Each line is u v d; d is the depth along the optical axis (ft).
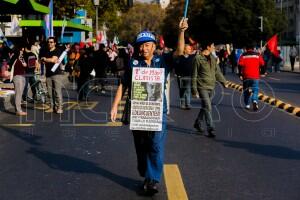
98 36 137.18
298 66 154.81
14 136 33.83
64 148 29.63
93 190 20.94
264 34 246.88
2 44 77.41
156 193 20.40
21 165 25.48
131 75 20.33
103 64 67.15
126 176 23.16
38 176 23.27
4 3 58.39
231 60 123.95
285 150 29.17
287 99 59.62
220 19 252.01
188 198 19.76
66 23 99.66
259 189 21.04
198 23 267.39
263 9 248.32
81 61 57.52
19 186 21.65
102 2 171.53
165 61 20.24
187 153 28.25
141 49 20.10
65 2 112.16
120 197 19.94
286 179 22.67
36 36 98.53
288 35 333.42
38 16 110.01
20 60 44.04
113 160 26.35
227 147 30.04
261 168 24.73
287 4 339.16
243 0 249.55
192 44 49.32
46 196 20.17
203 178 22.77
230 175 23.34
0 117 42.96
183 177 22.94
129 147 29.76
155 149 19.97
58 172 23.98
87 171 24.12
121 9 177.47
